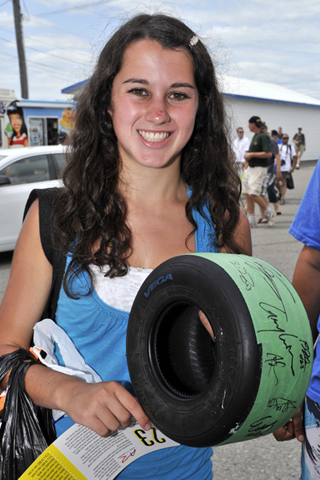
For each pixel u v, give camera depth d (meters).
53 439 1.39
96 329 1.39
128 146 1.44
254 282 1.13
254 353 1.04
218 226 1.57
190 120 1.45
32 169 7.23
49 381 1.29
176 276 1.17
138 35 1.41
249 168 9.61
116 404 1.20
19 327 1.41
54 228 1.38
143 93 1.42
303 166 31.56
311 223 1.73
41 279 1.41
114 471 1.33
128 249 1.44
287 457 2.84
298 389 1.13
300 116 34.66
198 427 1.10
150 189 1.50
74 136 1.53
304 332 1.15
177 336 1.28
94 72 1.52
